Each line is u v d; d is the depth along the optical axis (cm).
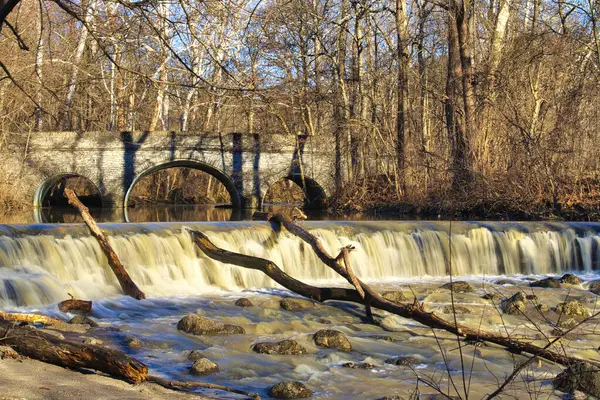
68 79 2128
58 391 663
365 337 1078
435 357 974
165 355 938
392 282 1666
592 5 3006
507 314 1259
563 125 2767
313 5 3497
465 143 2906
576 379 834
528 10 3606
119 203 3422
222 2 944
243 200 3581
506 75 2916
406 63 3366
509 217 2592
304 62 3394
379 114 3653
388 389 827
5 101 2686
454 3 3045
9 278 1220
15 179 3159
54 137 3297
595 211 2403
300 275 1681
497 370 919
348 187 3516
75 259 1378
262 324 1129
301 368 905
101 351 758
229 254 1438
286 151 3609
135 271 1442
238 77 1093
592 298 1420
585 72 2930
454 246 1836
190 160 3506
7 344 786
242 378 855
